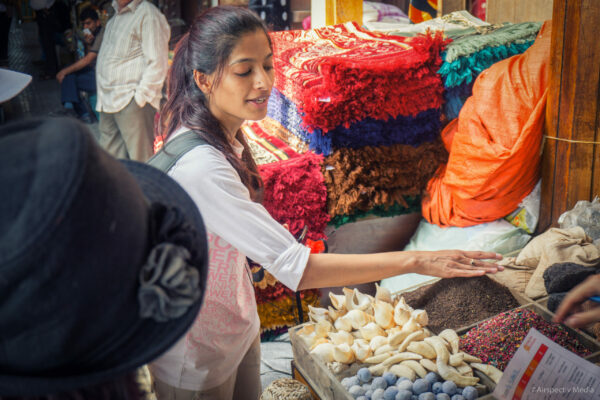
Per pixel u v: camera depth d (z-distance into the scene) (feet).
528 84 7.03
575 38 6.43
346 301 5.56
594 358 4.72
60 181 1.88
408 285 7.25
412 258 4.39
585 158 6.70
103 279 2.01
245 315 4.27
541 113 6.95
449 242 7.43
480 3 11.03
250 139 8.23
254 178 4.83
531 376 4.28
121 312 2.12
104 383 2.31
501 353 5.00
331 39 8.68
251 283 4.43
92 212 1.94
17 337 1.94
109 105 11.35
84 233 1.92
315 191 6.94
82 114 15.49
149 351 2.22
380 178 7.30
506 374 4.44
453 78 7.27
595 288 4.00
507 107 7.02
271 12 12.51
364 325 5.28
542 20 9.36
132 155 11.69
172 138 4.00
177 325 2.29
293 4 12.85
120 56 11.02
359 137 7.09
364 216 7.50
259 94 4.00
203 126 3.94
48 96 18.48
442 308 5.72
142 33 10.78
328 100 6.65
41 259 1.84
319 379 4.88
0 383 1.95
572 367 4.11
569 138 6.73
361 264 4.16
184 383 4.13
